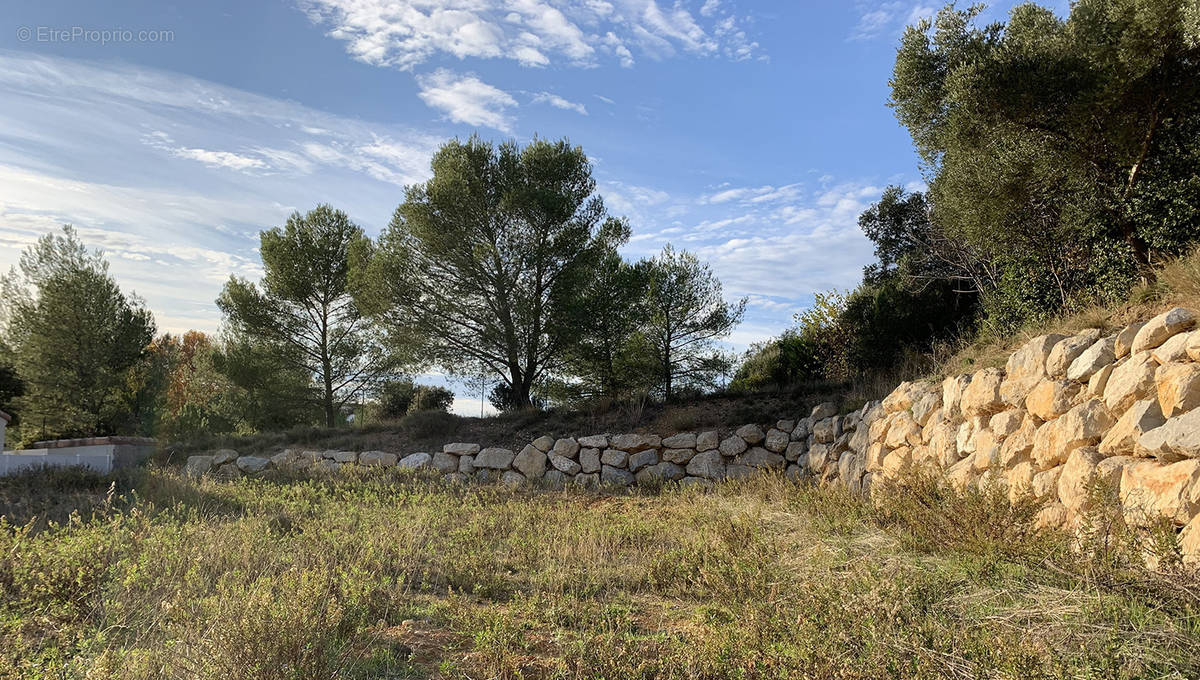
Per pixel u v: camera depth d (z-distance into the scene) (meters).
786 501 8.47
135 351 22.77
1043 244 9.80
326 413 21.48
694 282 16.33
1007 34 10.15
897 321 13.66
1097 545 4.13
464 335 17.33
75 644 3.74
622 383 16.44
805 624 3.80
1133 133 9.10
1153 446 4.39
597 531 7.27
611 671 3.45
